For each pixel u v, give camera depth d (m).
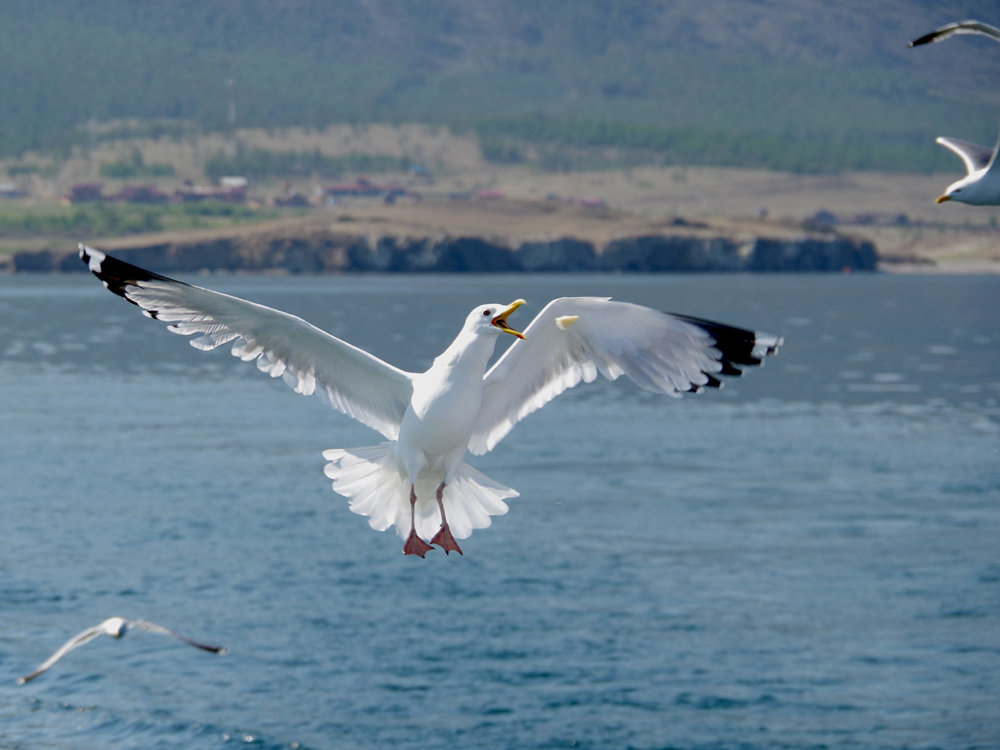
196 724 17.03
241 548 25.03
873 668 19.11
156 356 65.69
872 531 26.58
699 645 19.94
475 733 17.02
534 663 19.19
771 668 19.05
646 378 9.76
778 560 24.41
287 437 38.28
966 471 32.97
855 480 31.75
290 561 24.23
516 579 23.30
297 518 27.50
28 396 48.22
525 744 16.64
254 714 17.45
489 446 11.33
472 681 18.58
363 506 11.55
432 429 10.96
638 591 22.58
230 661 19.12
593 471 33.03
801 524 27.14
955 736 16.97
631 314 9.86
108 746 16.69
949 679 18.69
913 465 33.94
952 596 22.22
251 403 46.62
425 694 18.12
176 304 10.52
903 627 20.75
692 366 9.59
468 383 10.88
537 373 10.88
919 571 23.67
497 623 20.89
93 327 86.25
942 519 27.55
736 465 34.00
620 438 38.94
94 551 24.64
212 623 20.73
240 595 22.14
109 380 54.19
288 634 20.33
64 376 55.62
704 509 28.61
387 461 11.52
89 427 39.75
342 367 11.20
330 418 42.69
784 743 16.77
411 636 20.23
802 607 21.67
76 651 19.55
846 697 18.12
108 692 18.20
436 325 87.19
